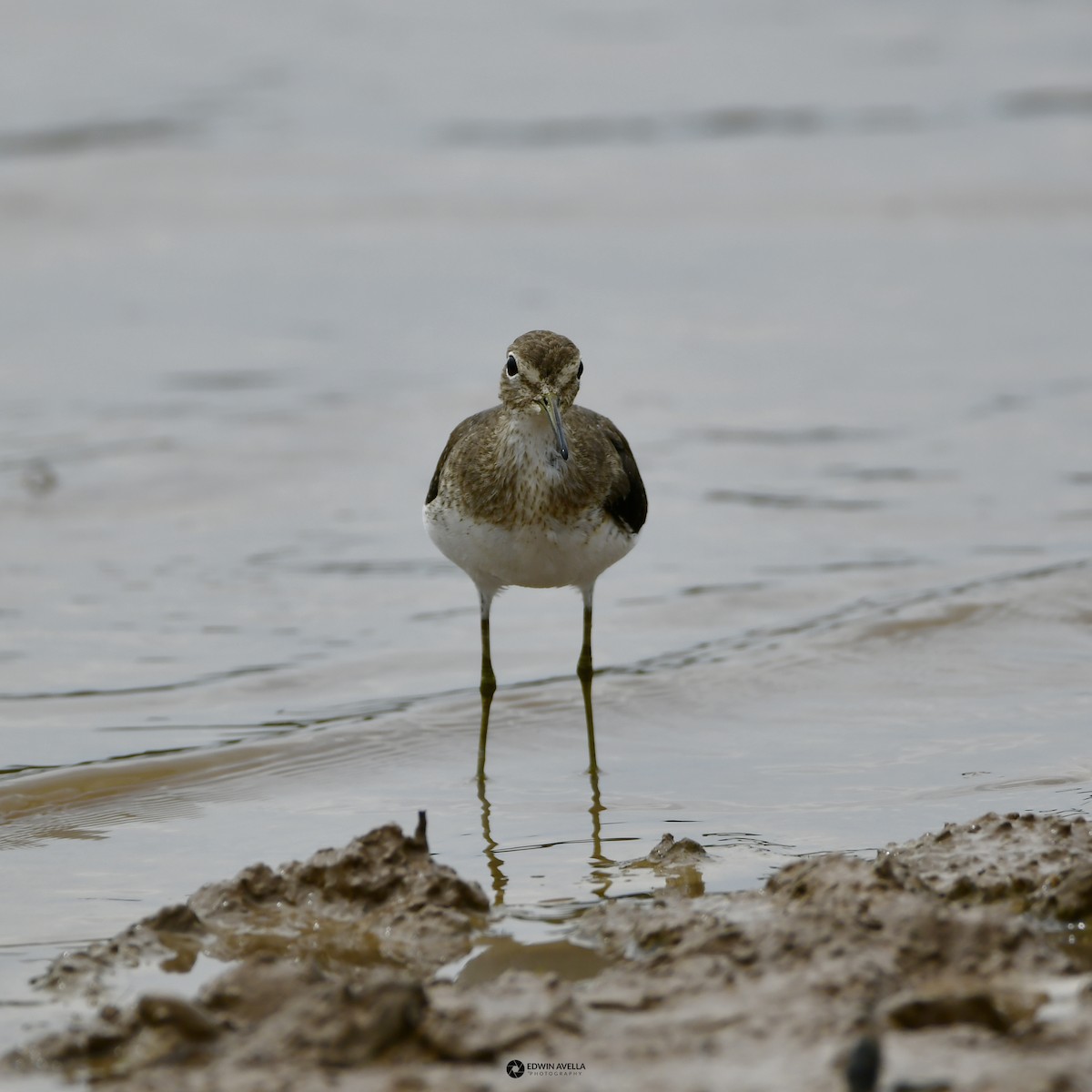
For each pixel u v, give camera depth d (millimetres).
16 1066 6973
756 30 48688
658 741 12164
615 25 48969
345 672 13711
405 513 18109
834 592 15430
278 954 8375
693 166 36656
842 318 26156
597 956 8289
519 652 14227
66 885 9539
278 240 31797
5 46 43688
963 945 7637
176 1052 6957
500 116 40094
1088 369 23047
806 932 7723
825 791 10914
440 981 8023
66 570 16250
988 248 30656
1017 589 15000
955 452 19781
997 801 10531
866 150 37562
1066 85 42219
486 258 30547
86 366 23891
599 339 25109
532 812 10805
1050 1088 6121
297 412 21609
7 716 12602
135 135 37594
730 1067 6555
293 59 43812
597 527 11359
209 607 15289
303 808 10922
